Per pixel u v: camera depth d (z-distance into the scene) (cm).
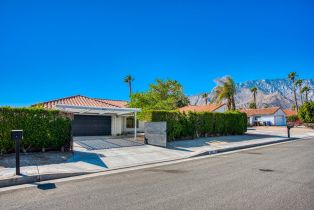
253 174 845
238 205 540
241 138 2233
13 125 1212
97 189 697
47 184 771
